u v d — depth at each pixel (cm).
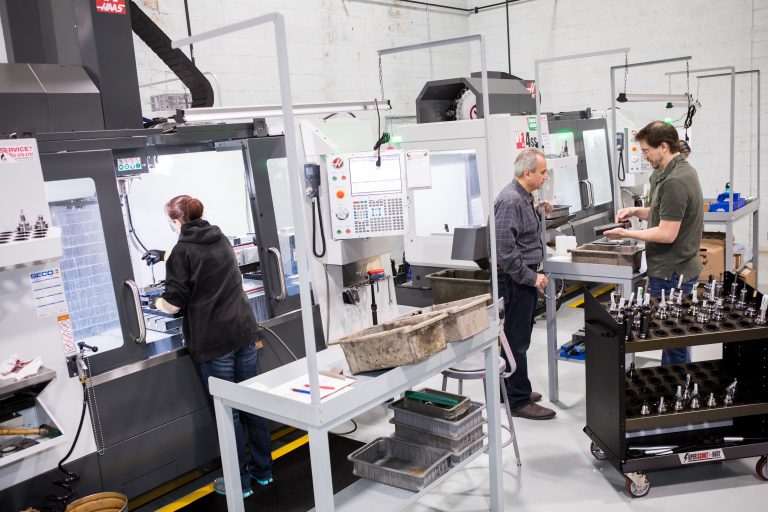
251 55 554
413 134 478
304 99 603
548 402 377
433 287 346
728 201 450
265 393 209
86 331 279
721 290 299
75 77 276
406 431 258
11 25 306
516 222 329
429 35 751
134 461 278
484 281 326
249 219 426
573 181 541
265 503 291
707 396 282
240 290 292
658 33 699
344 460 325
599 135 613
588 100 758
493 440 266
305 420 197
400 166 300
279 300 335
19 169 231
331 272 340
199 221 281
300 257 184
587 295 296
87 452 262
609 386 275
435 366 234
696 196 325
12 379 224
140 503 300
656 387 294
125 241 275
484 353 280
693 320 282
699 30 675
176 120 266
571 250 356
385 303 373
